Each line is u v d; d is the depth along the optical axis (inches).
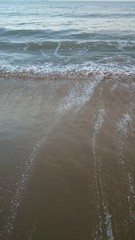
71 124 205.8
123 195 131.0
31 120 212.7
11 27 818.2
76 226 113.9
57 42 522.3
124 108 230.8
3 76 325.7
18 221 115.9
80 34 679.7
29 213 120.4
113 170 151.3
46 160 161.9
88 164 157.5
